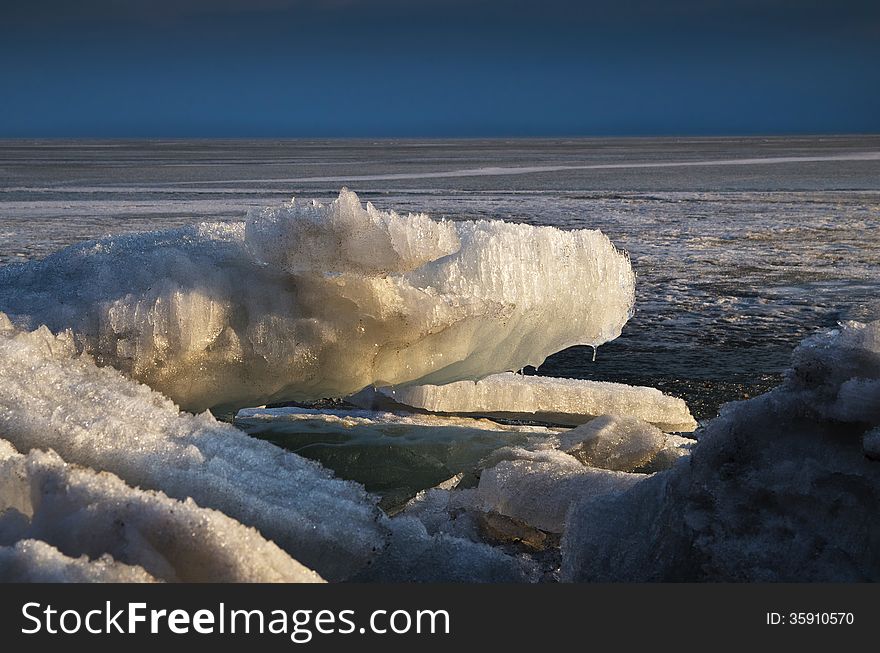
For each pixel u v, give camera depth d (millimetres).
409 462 3928
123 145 142125
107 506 1867
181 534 1801
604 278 3625
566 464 3176
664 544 2340
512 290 3359
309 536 2174
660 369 6000
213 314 3102
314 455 3988
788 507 2158
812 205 21516
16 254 11625
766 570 2115
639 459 3736
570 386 4965
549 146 118438
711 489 2254
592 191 27500
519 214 19234
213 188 28938
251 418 4520
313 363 3225
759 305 8602
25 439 2391
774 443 2219
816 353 2160
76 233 14516
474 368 3629
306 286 3168
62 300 3156
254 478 2354
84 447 2346
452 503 3145
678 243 14023
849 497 2082
